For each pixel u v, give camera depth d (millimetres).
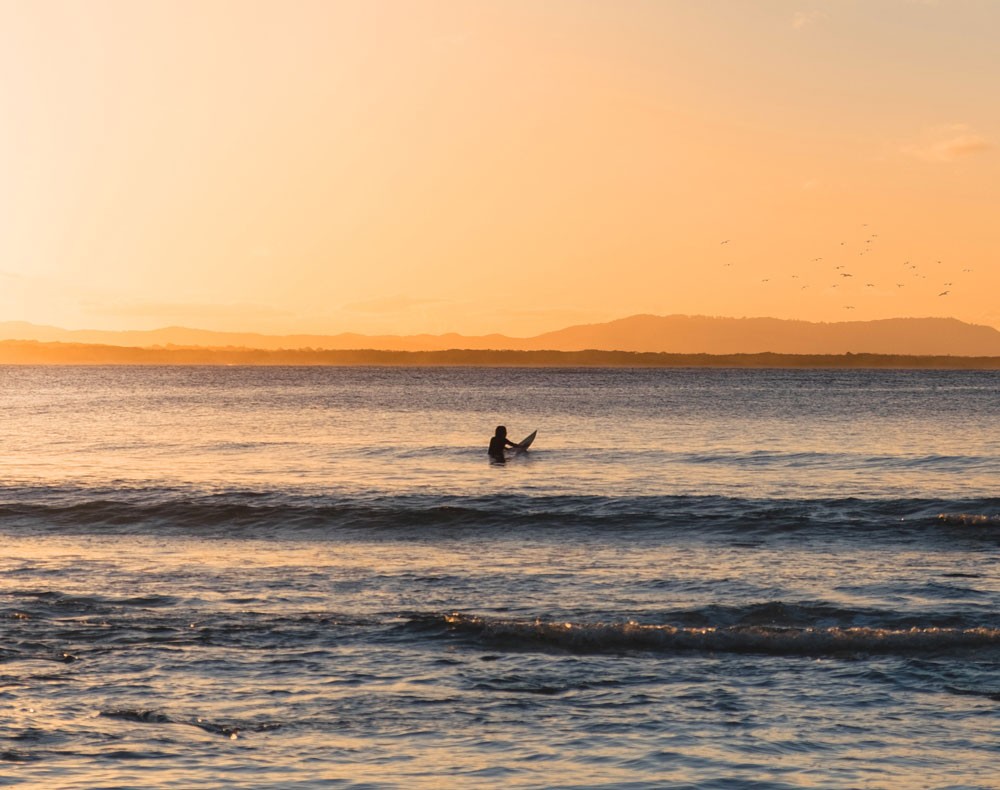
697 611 23516
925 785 13781
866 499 43188
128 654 20172
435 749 15125
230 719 16453
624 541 34156
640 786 13641
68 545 34000
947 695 17719
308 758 14742
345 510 39250
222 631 21906
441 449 71688
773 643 20719
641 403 145500
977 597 25094
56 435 87062
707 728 16062
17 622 22594
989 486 50844
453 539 34844
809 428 91562
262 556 31688
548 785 13711
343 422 103438
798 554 31594
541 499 42812
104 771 14102
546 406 136875
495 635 21312
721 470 57875
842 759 14711
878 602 24547
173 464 62500
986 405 139750
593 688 18172
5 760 14461
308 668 19297
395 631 21844
